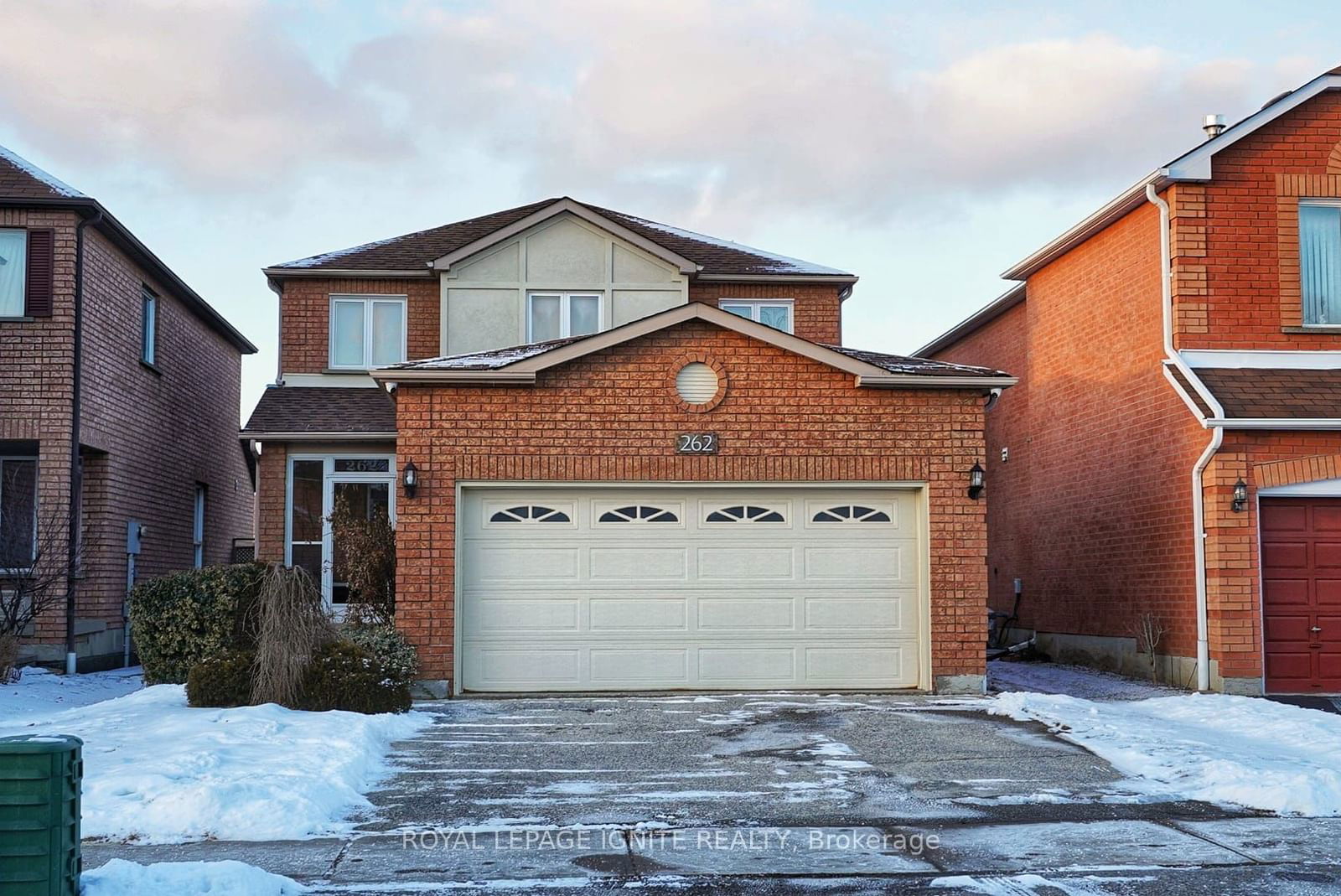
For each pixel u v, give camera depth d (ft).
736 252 72.64
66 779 19.83
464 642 48.19
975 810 29.19
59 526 55.36
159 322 70.03
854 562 49.73
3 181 57.31
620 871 23.80
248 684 41.60
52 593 55.72
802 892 22.47
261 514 62.18
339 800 29.32
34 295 56.75
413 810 28.96
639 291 67.31
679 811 28.86
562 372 48.70
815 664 49.34
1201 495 52.13
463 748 36.86
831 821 28.02
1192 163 53.98
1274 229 54.65
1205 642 51.67
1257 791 29.89
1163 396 55.21
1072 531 65.72
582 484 48.70
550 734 39.27
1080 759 35.22
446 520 47.93
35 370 56.49
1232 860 24.70
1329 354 54.24
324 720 38.32
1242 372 53.67
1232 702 46.09
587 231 67.36
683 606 49.03
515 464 48.21
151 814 26.76
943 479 49.49
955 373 49.42
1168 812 28.99
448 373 47.62
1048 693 50.29
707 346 49.14
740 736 38.96
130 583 64.90
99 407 60.03
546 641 48.47
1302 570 52.13
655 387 48.93
